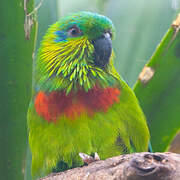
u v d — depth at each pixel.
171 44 1.53
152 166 1.41
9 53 1.53
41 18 1.62
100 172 1.43
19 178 1.53
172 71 1.54
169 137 1.55
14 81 1.53
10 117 1.53
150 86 1.54
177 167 1.41
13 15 1.52
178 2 1.61
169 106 1.54
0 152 1.53
